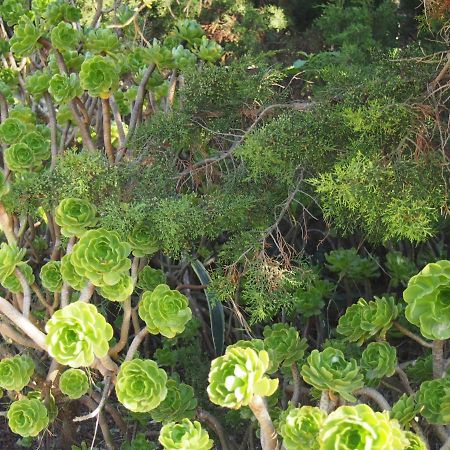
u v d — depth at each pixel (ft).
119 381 6.07
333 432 4.50
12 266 6.68
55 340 5.75
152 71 8.05
